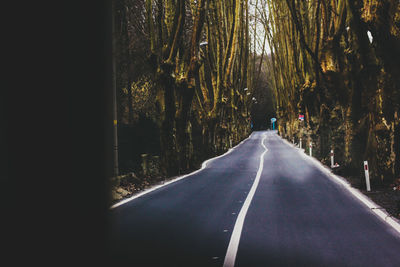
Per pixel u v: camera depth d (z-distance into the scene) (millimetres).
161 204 11164
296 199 12367
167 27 20688
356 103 16844
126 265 5227
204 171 23375
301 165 26375
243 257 5961
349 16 15203
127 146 20266
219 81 37062
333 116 24125
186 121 22828
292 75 52906
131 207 10562
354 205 11102
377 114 14203
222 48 36594
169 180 18578
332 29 19875
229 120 51250
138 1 26703
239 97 57375
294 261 5785
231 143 52531
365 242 6961
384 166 14117
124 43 22094
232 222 8719
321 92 26781
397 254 6164
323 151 28641
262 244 6789
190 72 22438
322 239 7207
